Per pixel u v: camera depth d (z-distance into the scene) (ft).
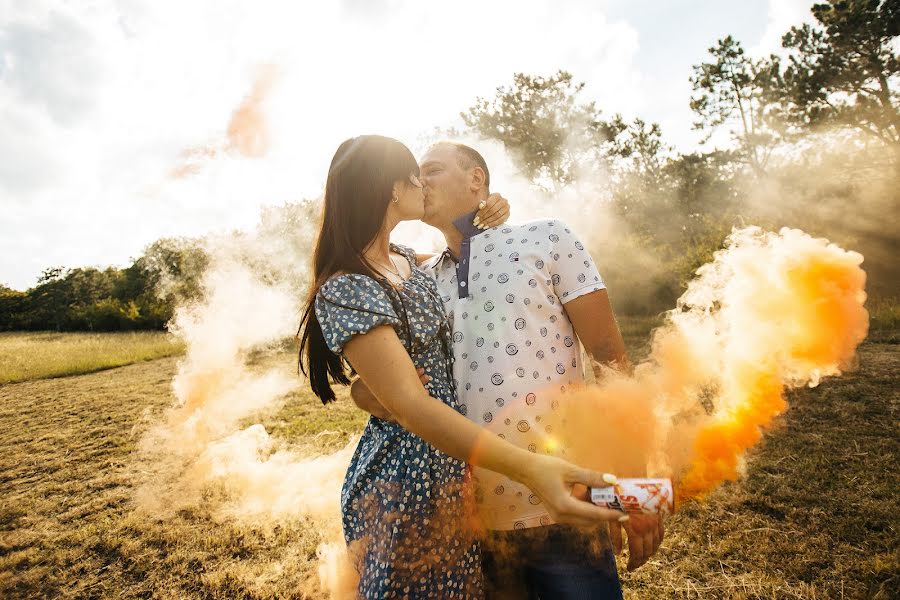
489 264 5.11
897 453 11.87
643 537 4.59
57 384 37.99
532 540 4.73
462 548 4.34
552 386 4.89
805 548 8.80
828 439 13.03
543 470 3.19
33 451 19.99
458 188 5.45
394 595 4.04
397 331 4.13
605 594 4.69
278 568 10.18
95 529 12.53
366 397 4.46
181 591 9.84
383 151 4.34
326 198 4.39
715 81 79.05
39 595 10.13
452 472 4.31
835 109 61.41
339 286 3.90
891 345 22.08
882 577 7.89
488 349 4.92
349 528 4.49
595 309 5.05
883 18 56.29
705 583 8.30
